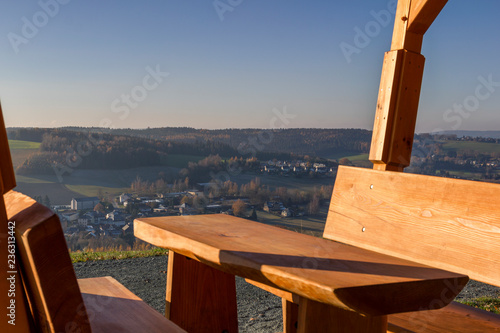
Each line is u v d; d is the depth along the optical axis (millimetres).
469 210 1566
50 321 663
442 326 1534
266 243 1322
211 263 1279
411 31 2459
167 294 1884
